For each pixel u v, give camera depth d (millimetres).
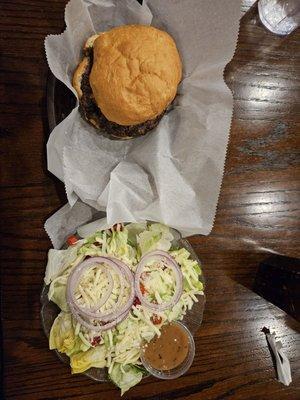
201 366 395
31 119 350
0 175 344
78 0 318
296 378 425
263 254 416
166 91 345
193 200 365
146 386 379
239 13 323
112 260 367
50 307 356
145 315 372
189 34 354
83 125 361
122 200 354
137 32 340
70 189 340
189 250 388
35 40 351
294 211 428
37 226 354
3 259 346
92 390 365
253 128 413
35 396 351
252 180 413
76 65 354
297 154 427
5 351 343
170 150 366
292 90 426
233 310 407
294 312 374
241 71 410
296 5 395
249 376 408
